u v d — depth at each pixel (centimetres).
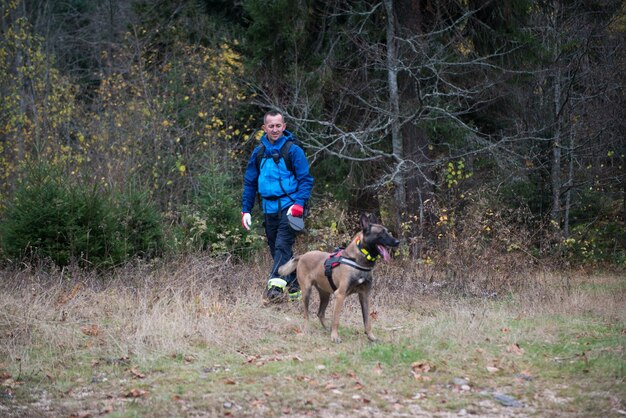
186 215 1266
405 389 565
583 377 591
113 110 1552
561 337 754
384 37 1692
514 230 1272
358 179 1711
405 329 794
